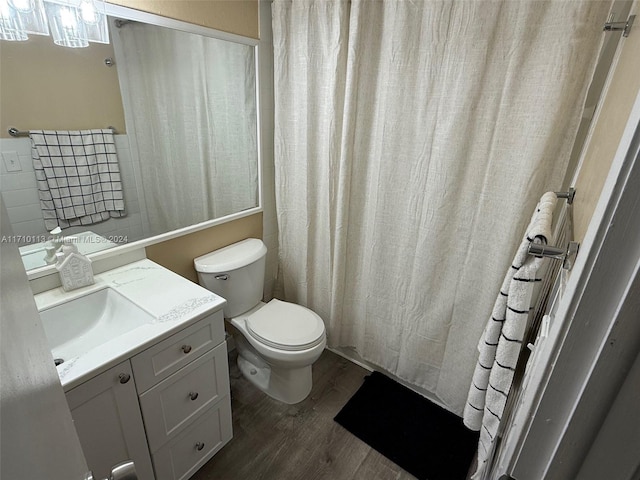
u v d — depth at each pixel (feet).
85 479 1.59
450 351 5.49
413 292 5.52
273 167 6.70
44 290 4.05
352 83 4.97
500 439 3.18
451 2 4.05
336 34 4.91
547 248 2.15
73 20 3.61
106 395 3.20
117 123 4.41
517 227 4.25
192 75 5.03
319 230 6.40
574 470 1.19
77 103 4.01
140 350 3.35
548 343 1.37
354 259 6.21
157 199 5.06
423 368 5.92
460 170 4.57
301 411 5.81
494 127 4.19
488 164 4.34
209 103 5.37
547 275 3.50
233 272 5.52
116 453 3.45
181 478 4.33
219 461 4.94
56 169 3.99
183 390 3.98
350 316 6.67
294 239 6.75
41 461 1.17
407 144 4.93
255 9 5.50
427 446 5.25
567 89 3.63
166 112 4.87
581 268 1.05
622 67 2.60
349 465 4.96
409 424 5.61
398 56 4.58
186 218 5.50
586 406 1.09
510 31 3.81
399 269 5.61
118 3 4.02
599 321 1.02
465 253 4.87
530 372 2.28
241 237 6.46
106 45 4.09
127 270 4.67
